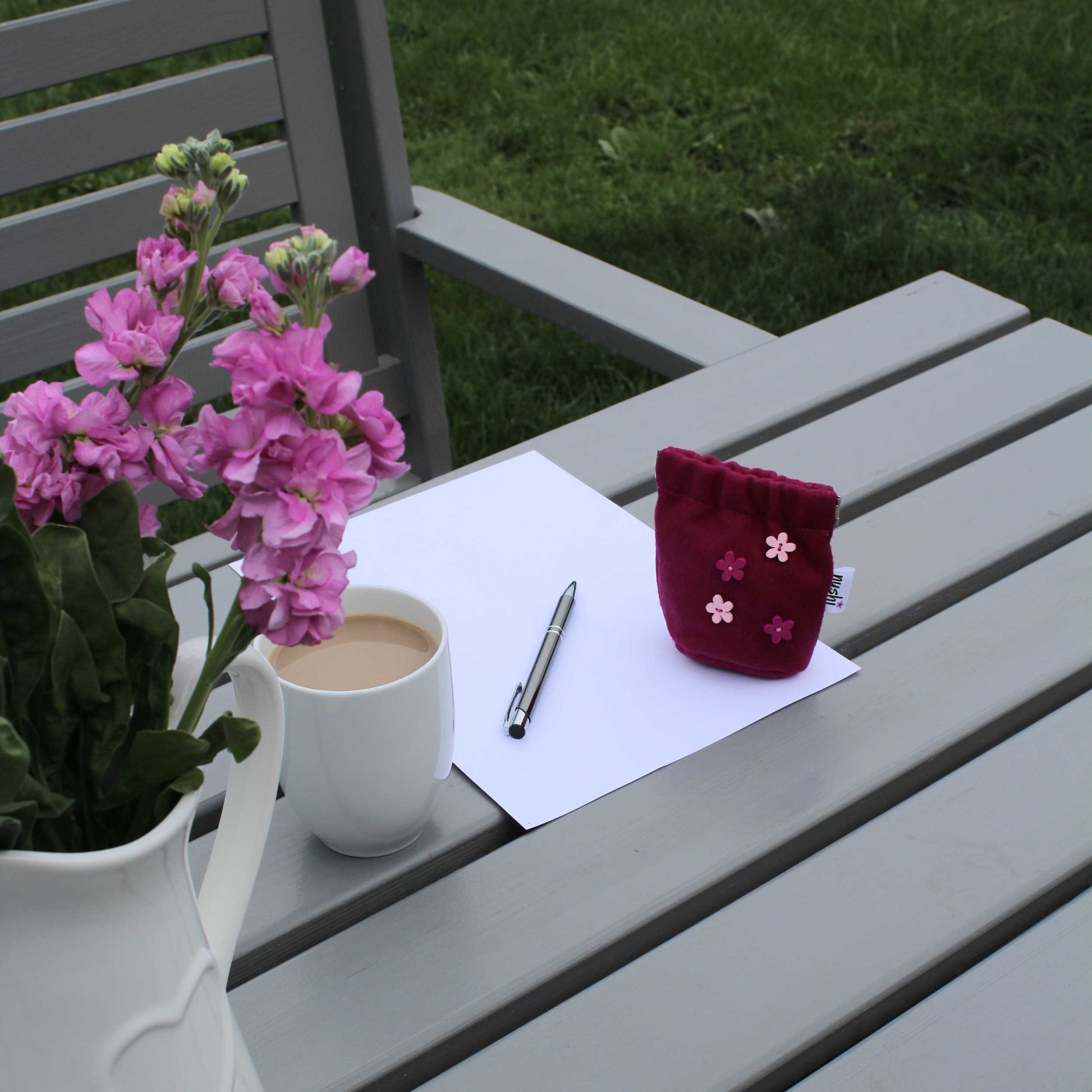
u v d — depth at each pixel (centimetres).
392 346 159
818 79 366
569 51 389
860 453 99
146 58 130
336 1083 56
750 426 103
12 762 36
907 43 383
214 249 142
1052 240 291
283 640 41
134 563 45
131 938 42
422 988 60
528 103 363
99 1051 42
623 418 105
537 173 331
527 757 72
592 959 61
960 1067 56
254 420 40
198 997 46
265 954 63
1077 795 69
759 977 60
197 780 43
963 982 60
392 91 142
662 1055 56
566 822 68
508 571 87
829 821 68
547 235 300
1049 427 102
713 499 76
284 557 41
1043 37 380
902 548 89
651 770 71
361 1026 58
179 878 44
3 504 39
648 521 93
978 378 109
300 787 64
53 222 131
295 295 42
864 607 84
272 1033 58
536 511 93
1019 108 346
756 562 75
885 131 342
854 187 307
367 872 66
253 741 42
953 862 65
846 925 62
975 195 312
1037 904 64
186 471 45
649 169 332
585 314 129
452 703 66
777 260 284
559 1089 55
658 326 126
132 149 133
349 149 147
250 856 51
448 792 71
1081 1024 58
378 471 44
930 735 73
